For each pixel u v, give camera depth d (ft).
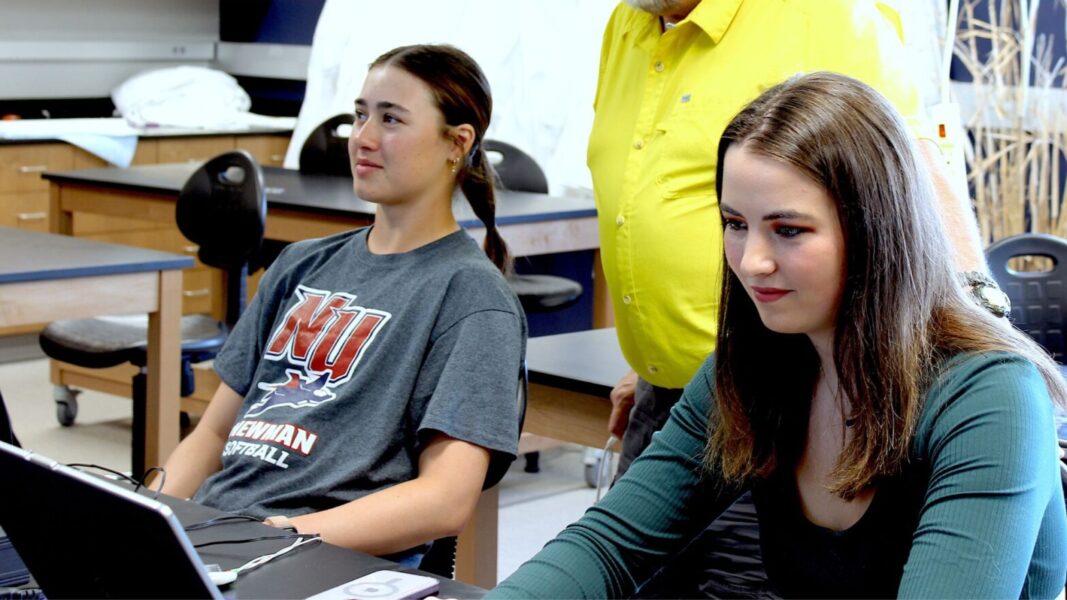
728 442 4.65
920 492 4.16
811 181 3.98
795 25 6.60
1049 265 13.21
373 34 19.85
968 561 3.82
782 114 4.04
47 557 3.99
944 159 6.58
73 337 11.75
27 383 17.25
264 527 5.21
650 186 6.89
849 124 3.99
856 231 3.99
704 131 6.70
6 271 9.71
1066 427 5.58
